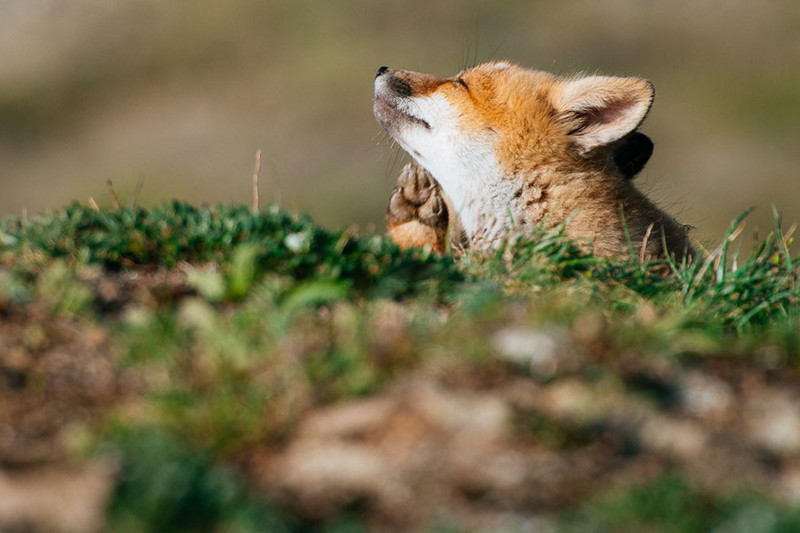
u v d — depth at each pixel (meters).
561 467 7.09
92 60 55.22
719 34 56.47
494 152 15.60
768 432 7.67
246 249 9.65
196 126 49.69
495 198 15.56
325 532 6.46
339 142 47.81
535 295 10.40
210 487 6.58
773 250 13.49
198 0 59.16
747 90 51.78
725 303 11.45
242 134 48.84
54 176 46.06
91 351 8.38
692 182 44.78
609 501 6.66
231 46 55.66
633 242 14.91
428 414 7.44
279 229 10.70
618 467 7.18
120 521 6.31
